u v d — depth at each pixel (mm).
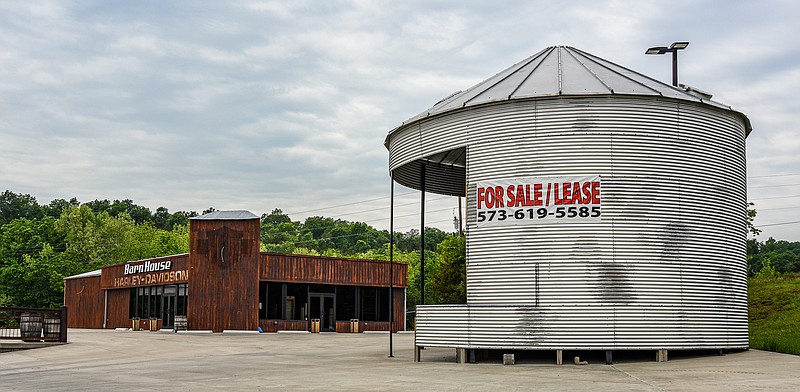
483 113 25328
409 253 133750
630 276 23562
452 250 66938
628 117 24094
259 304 51781
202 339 41281
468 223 25281
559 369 21781
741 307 25391
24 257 91812
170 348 34156
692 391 16297
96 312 63844
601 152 23953
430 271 92688
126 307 59594
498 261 24531
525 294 23938
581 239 23719
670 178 24172
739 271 25484
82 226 107500
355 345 36156
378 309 57969
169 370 23703
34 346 34500
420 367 23156
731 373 19766
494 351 26844
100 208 174750
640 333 23312
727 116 25641
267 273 52000
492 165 24969
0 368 25953
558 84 25125
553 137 24219
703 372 20125
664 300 23625
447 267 65875
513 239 24359
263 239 161250
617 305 23406
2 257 94125
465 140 25672
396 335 48906
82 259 100625
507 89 25766
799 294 35438
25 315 35688
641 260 23672
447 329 24734
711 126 25078
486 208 24922
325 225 175000
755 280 41531
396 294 58719
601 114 24078
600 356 24875
